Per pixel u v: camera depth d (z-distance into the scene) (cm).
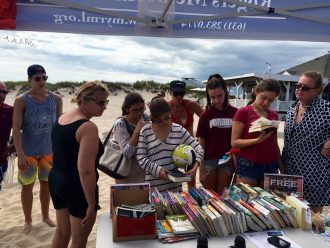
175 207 204
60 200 230
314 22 316
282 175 239
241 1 293
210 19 301
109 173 289
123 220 178
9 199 480
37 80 344
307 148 256
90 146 203
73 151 212
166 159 253
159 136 255
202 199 211
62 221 236
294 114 270
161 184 255
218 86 319
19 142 341
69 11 290
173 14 298
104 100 223
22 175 355
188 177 224
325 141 251
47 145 363
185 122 365
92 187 207
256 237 187
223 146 333
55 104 368
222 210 193
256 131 255
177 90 346
